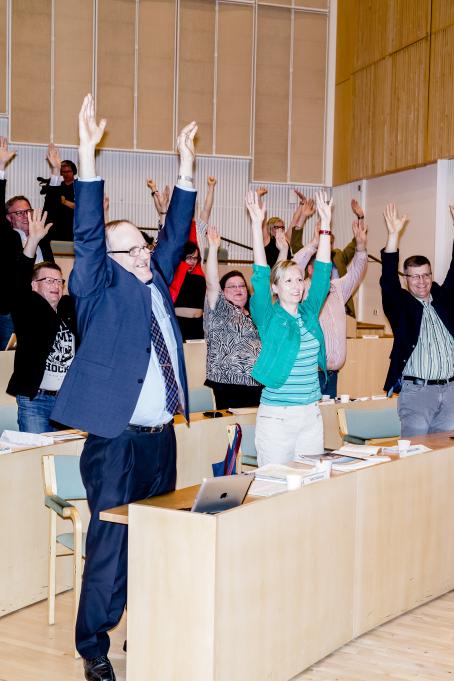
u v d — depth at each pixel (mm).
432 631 3799
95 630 3113
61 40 11492
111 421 2967
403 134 10781
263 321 3934
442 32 9992
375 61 11367
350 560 3600
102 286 2959
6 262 4582
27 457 3994
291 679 3246
